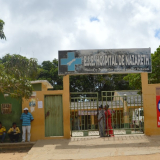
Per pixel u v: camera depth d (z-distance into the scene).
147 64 10.93
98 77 28.06
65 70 10.98
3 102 11.22
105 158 7.84
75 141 10.27
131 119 11.13
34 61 12.16
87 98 11.24
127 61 10.96
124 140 10.04
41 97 11.07
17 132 10.78
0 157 9.02
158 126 10.80
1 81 9.59
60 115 11.12
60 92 11.04
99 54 11.00
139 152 8.24
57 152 8.82
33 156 8.49
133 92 23.30
